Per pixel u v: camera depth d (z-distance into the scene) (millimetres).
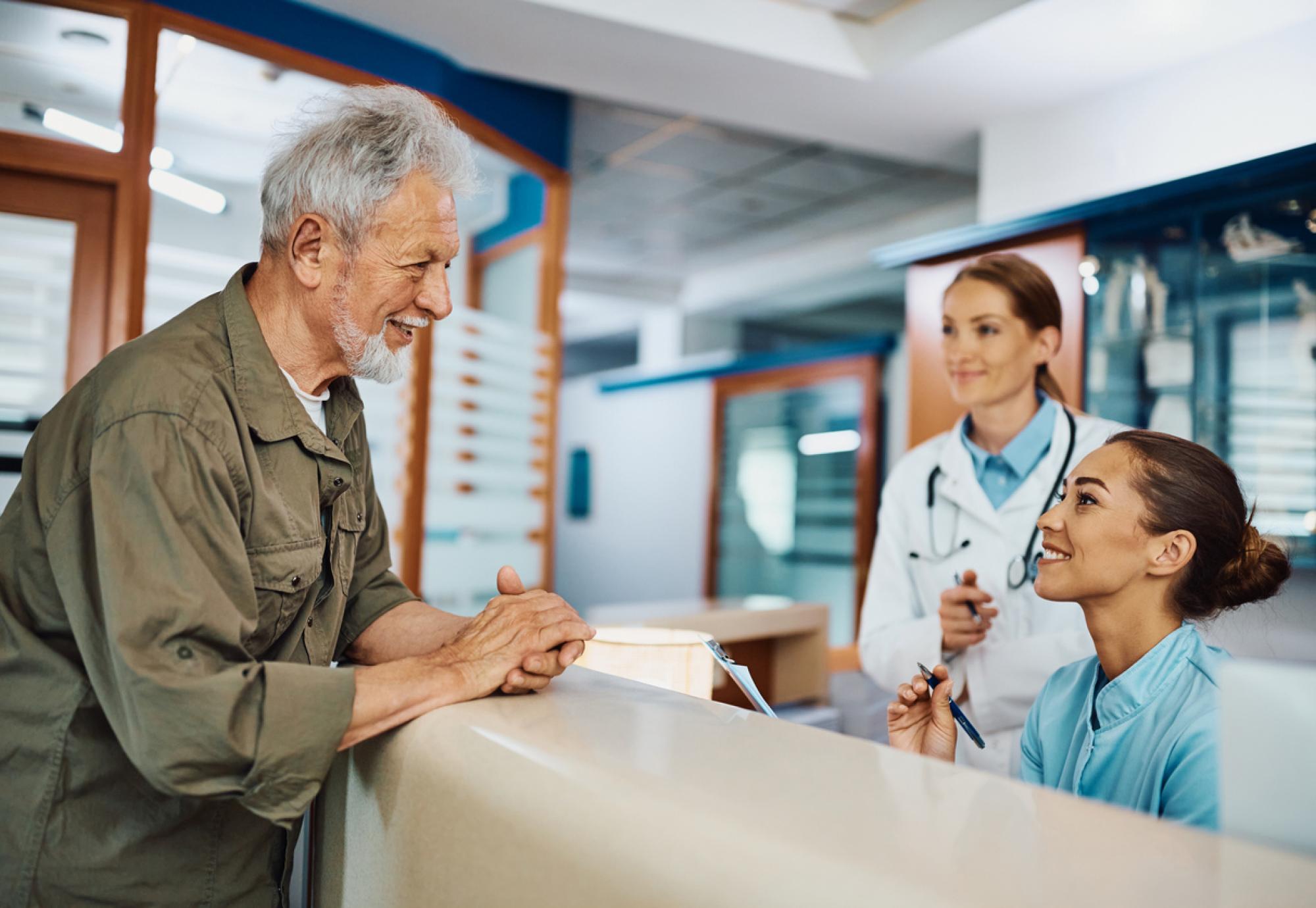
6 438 2693
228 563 882
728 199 5586
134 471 838
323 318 1028
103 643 851
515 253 4070
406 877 799
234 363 964
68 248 2762
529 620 933
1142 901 416
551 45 3225
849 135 3816
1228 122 2877
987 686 2348
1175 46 2885
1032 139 3430
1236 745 435
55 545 876
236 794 792
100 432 858
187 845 943
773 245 6621
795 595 6910
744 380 7418
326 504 1056
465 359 3701
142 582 808
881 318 7605
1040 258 2686
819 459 6809
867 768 630
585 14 2959
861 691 2809
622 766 630
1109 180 3182
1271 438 2240
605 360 10477
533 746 690
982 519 2432
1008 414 2441
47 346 2736
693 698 896
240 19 2930
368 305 1021
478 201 4074
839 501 6625
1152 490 1188
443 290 1070
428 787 765
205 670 808
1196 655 1122
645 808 560
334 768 979
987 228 2746
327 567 1072
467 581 3764
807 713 2529
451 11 3033
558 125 4012
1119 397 2523
